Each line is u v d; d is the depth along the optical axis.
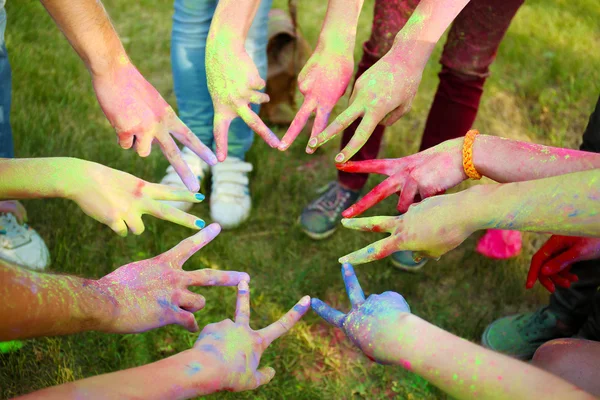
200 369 1.26
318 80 1.77
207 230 1.58
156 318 1.46
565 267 1.80
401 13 1.97
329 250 2.41
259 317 2.16
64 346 1.96
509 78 3.26
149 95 1.71
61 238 2.26
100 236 2.34
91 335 2.00
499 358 1.15
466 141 1.55
